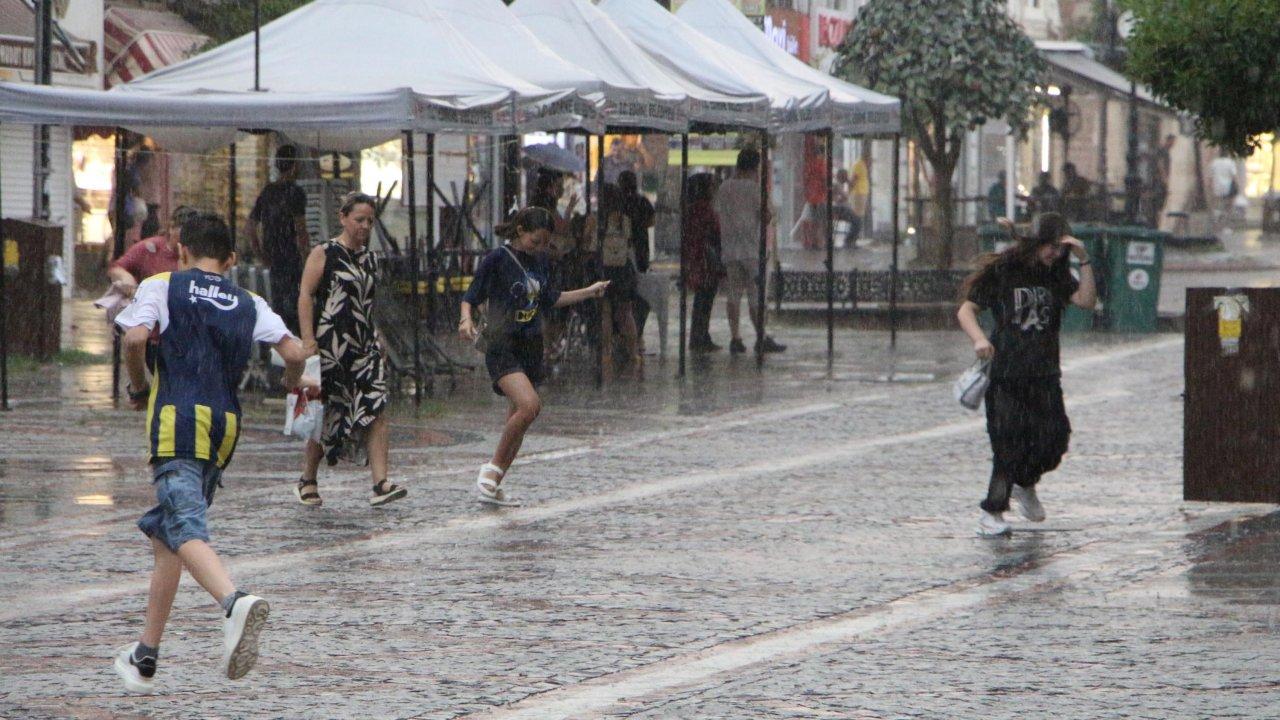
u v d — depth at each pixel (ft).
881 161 296.30
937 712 36.76
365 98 89.45
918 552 55.77
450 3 104.17
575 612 46.91
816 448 80.69
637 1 121.19
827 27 271.28
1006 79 169.78
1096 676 39.63
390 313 103.19
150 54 179.73
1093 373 113.91
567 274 116.98
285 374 41.22
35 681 39.68
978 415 93.35
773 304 164.96
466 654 42.24
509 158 134.21
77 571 52.24
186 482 38.45
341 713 37.01
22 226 113.39
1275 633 43.70
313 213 109.09
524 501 65.77
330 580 51.16
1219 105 66.39
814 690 38.65
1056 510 63.77
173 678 39.93
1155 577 51.16
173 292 39.78
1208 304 61.87
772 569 52.90
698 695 38.29
